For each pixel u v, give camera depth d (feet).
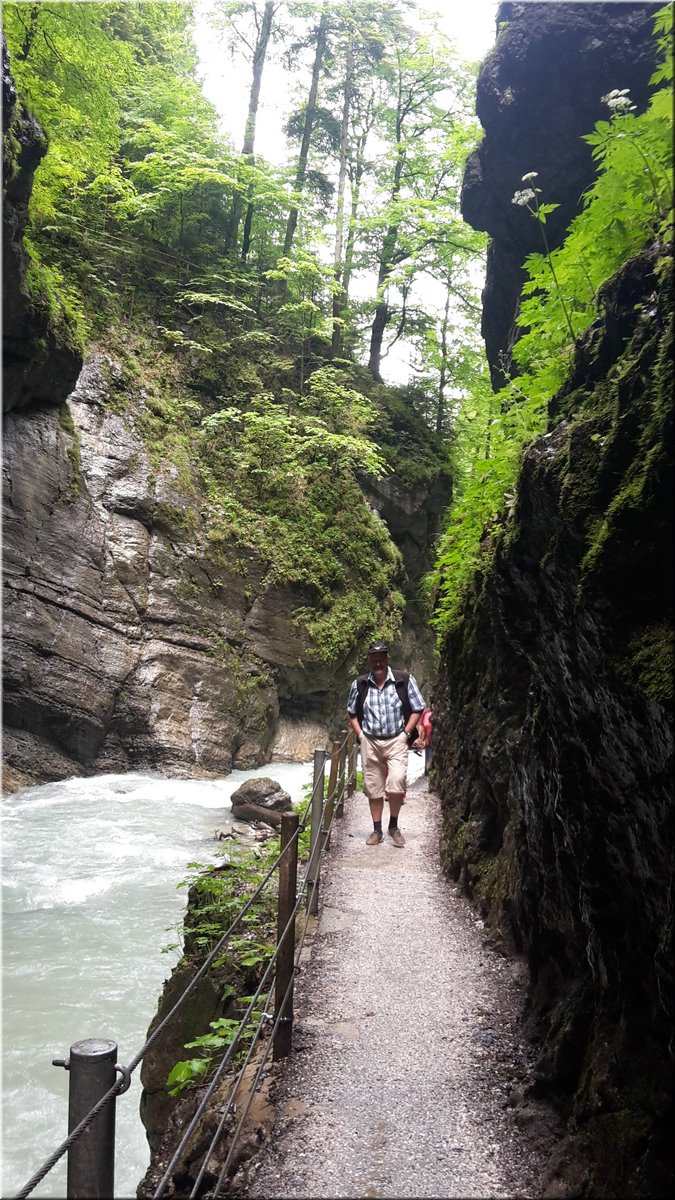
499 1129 9.74
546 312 12.55
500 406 18.78
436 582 35.55
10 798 40.32
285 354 76.95
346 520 67.31
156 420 58.54
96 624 48.67
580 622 7.59
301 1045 12.16
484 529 18.71
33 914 26.40
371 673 24.36
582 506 7.59
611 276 8.45
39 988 21.68
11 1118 17.03
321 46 86.28
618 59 20.39
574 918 9.97
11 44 48.03
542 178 23.11
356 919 17.60
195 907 18.07
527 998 12.85
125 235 69.26
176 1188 10.53
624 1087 7.77
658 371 6.92
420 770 46.93
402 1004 13.51
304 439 67.97
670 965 6.67
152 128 70.95
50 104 49.16
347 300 89.81
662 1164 6.95
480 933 16.65
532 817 11.30
